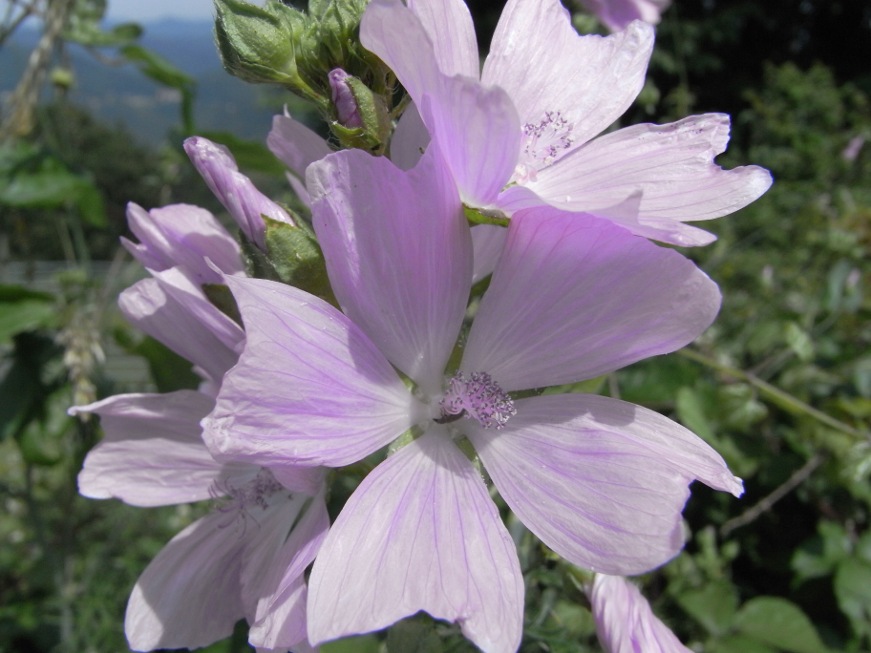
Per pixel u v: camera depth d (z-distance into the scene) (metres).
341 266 0.08
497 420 0.08
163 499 0.11
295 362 0.08
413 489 0.08
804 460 0.24
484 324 0.09
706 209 0.08
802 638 0.20
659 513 0.07
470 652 0.10
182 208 0.10
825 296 0.26
